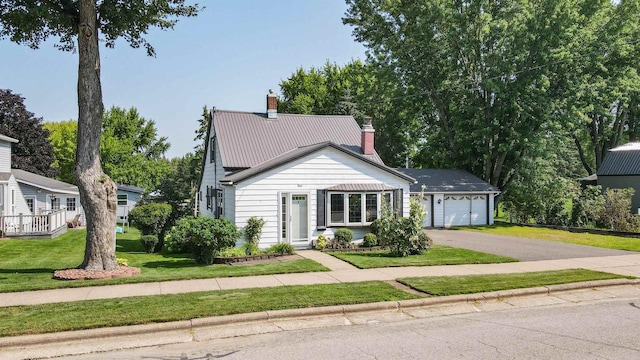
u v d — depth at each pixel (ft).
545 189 106.32
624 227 88.02
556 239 76.43
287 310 29.58
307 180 63.62
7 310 29.14
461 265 47.80
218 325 27.78
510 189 113.91
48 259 54.49
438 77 115.96
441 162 131.54
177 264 49.75
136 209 65.82
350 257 53.06
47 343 24.53
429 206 105.50
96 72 42.55
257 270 44.14
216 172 79.10
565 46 101.45
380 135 144.05
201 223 49.24
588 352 22.82
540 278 40.27
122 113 229.45
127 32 48.42
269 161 70.08
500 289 35.78
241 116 80.79
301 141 77.77
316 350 23.38
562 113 103.55
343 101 153.07
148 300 31.78
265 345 24.31
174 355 22.86
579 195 103.24
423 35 108.78
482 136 110.01
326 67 186.70
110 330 25.68
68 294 33.88
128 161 188.34
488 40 106.83
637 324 28.09
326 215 64.18
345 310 30.66
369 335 26.00
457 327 27.55
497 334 25.98
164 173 197.57
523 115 102.78
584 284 38.42
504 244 69.00
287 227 62.59
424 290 35.19
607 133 143.43
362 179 66.33
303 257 53.93
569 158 211.82
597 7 107.34
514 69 102.94
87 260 42.01
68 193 109.70
